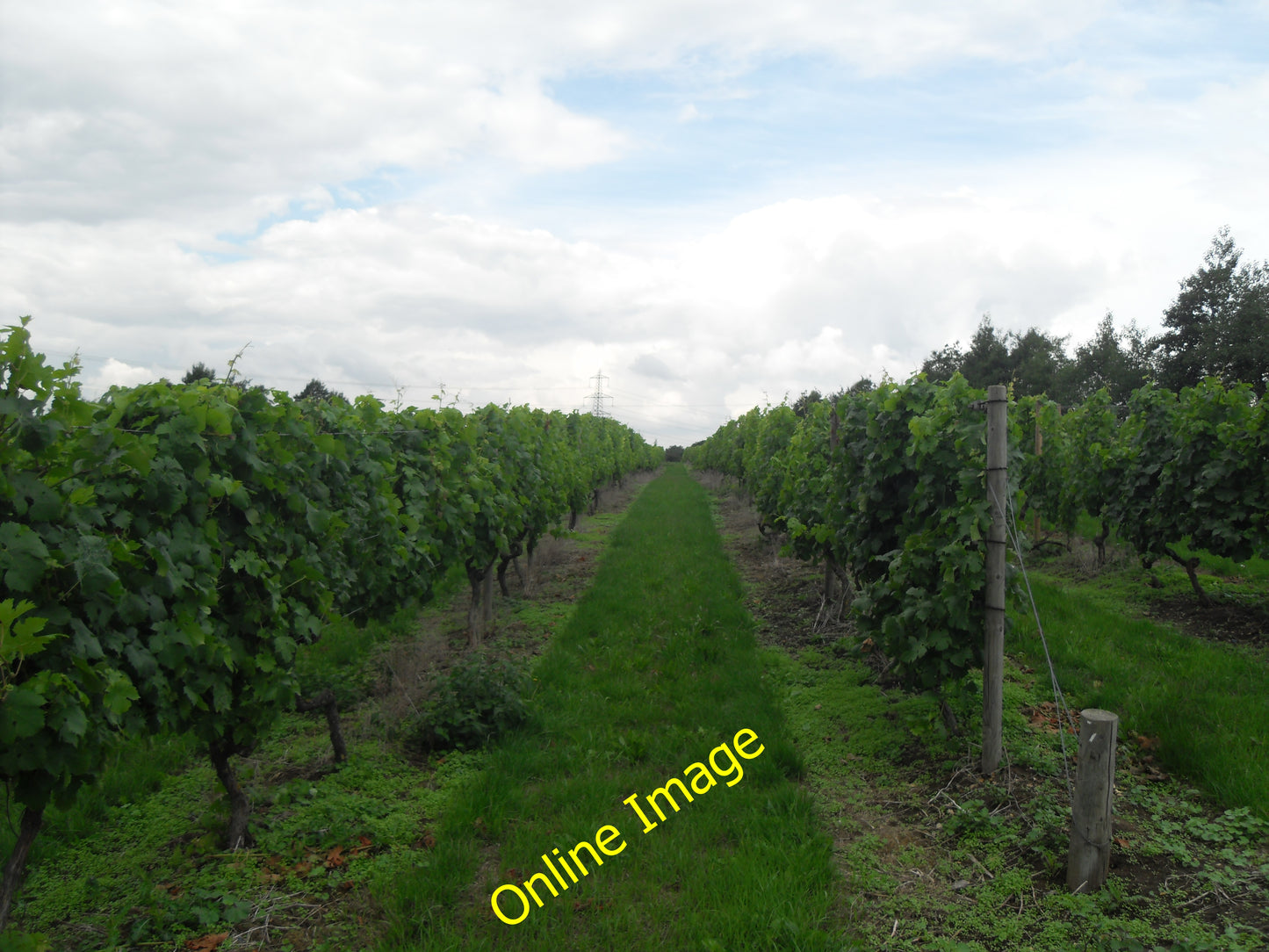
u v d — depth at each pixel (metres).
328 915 3.61
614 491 30.62
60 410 3.10
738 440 23.33
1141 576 10.16
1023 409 12.51
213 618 4.03
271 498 4.58
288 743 5.75
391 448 7.11
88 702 2.89
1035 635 7.29
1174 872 3.73
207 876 3.90
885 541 6.54
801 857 3.93
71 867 4.07
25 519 2.96
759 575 11.95
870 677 6.77
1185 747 4.78
